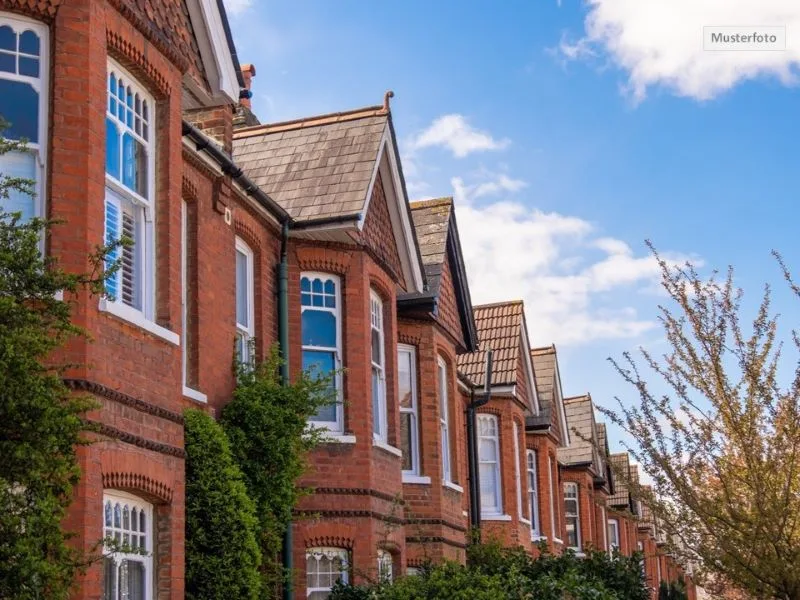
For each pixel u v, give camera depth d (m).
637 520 16.05
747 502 14.68
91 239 9.83
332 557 16.38
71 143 9.87
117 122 11.02
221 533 12.47
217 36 14.16
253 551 12.75
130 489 10.34
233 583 12.45
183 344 13.48
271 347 15.37
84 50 10.08
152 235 11.45
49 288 7.49
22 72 9.98
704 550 14.52
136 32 11.09
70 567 7.25
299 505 15.91
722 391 14.69
